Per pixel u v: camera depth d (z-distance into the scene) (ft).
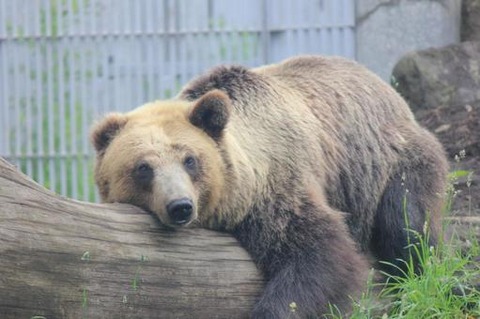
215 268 32.78
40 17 65.00
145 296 30.50
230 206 34.06
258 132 35.94
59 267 28.40
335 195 38.73
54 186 65.16
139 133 33.17
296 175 35.70
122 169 32.81
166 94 65.10
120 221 30.53
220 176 33.50
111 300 29.63
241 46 65.10
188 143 32.96
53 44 65.05
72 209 29.19
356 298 35.06
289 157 35.94
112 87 65.16
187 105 35.06
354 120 39.86
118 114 34.94
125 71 65.16
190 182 32.07
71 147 65.16
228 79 37.09
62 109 65.26
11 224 27.37
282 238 34.45
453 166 51.70
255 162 35.06
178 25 65.00
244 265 33.88
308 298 33.60
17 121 65.41
